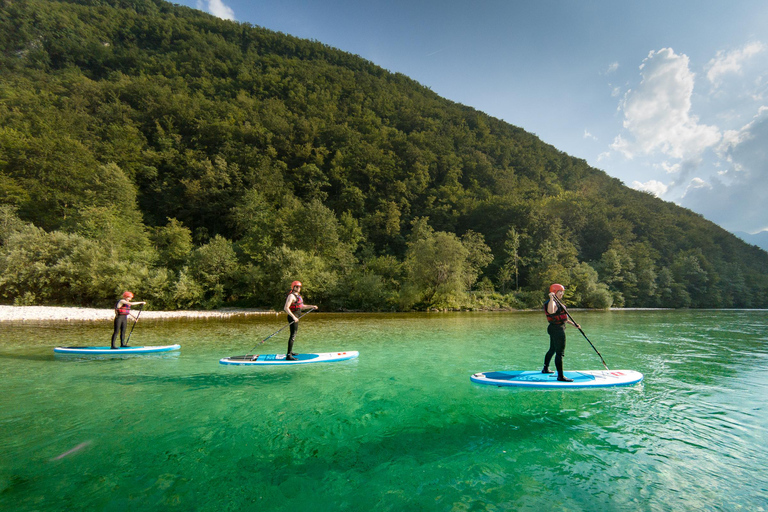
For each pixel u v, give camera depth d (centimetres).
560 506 285
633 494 305
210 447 399
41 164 4800
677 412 526
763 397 601
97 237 3472
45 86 8756
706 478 335
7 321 2030
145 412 517
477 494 304
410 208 8144
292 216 4959
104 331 1566
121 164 6272
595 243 7169
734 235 10319
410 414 514
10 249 2844
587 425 473
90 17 14538
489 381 671
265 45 17925
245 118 9519
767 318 2706
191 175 6544
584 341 1342
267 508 280
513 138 14425
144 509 276
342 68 16388
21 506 277
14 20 11850
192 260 3509
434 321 2442
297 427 462
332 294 3678
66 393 612
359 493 305
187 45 14375
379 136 10275
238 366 848
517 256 5694
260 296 3669
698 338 1430
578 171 13188
